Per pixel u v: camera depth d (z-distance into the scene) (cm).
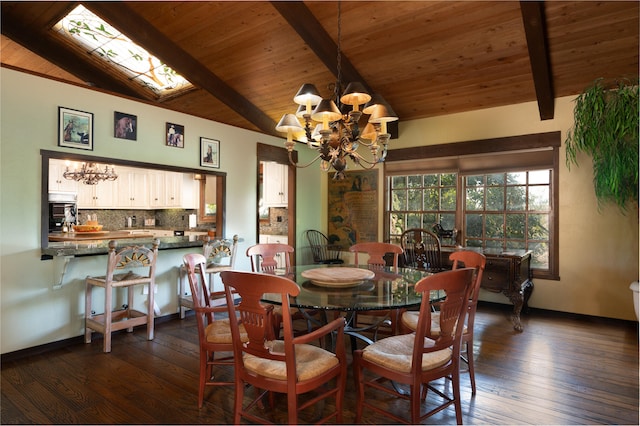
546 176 436
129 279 334
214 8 362
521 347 323
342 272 286
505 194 462
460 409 202
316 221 625
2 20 409
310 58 424
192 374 270
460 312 197
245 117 513
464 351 309
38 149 311
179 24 389
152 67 474
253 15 368
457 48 377
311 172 616
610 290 395
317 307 202
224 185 469
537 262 442
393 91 462
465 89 438
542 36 329
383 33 372
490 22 339
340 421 199
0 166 291
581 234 410
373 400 237
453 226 498
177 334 358
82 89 339
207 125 450
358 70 431
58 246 334
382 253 352
